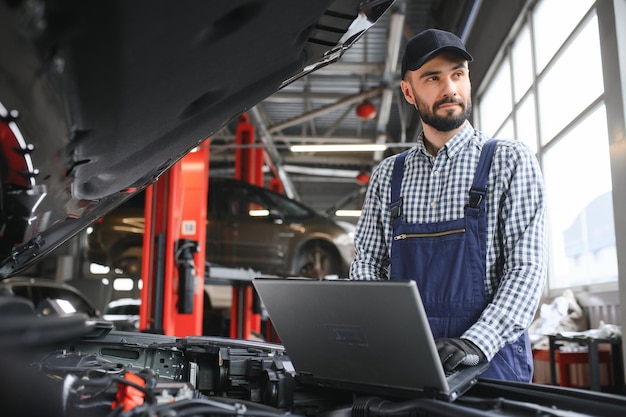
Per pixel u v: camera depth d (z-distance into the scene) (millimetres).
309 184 16641
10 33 608
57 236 1208
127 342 1395
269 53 947
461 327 1246
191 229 4852
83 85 723
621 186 3629
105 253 6172
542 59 5469
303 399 1142
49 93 720
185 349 1374
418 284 1320
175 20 703
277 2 800
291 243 6051
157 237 4617
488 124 7363
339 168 13867
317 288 876
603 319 4105
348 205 16703
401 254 1381
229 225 5992
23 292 5520
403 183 1478
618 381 3561
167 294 4531
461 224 1312
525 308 1152
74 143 853
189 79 867
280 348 1399
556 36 5145
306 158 12438
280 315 986
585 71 4551
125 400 820
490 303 1209
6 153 810
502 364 1211
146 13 659
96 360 1160
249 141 8742
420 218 1416
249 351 1340
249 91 1073
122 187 1188
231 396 1265
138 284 8273
